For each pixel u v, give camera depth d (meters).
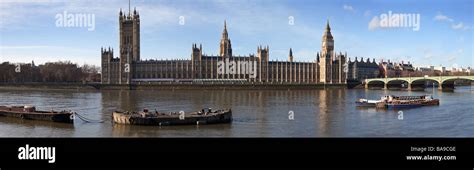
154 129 82.62
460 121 97.88
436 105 140.00
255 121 97.00
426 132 81.06
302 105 147.00
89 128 84.75
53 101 166.12
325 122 95.88
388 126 89.44
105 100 175.25
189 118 88.62
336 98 192.50
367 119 102.19
